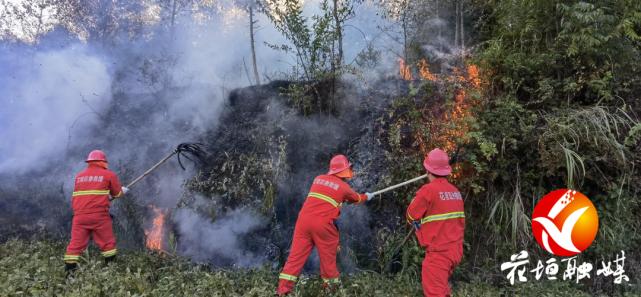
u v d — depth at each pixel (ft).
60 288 12.68
